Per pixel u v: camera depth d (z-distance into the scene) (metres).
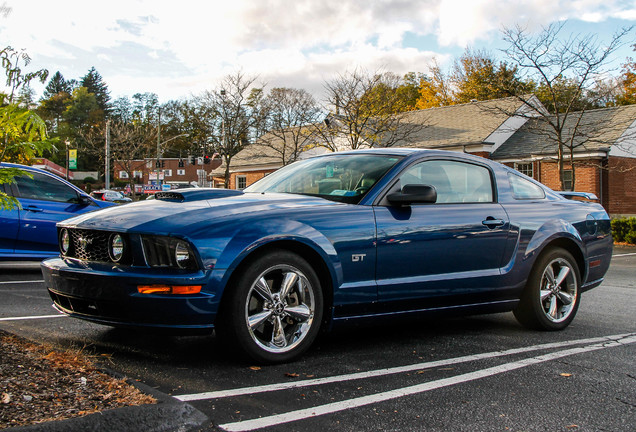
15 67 3.45
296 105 31.06
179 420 2.62
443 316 4.57
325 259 3.85
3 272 8.52
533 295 5.05
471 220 4.61
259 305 3.70
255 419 2.77
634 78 33.53
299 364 3.80
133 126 52.81
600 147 23.56
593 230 5.62
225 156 31.69
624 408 3.12
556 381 3.59
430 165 4.65
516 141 28.25
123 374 3.42
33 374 3.00
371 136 25.48
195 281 3.38
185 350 4.04
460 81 43.28
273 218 3.74
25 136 3.39
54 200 8.24
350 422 2.79
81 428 2.37
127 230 3.52
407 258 4.22
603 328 5.41
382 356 4.10
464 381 3.54
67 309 3.83
